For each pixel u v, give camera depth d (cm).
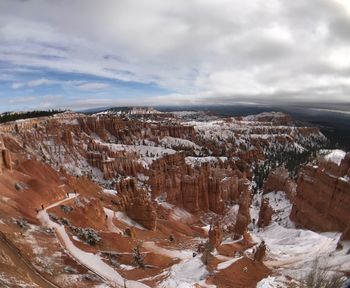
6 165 9575
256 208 18150
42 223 7644
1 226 6166
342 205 11744
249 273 6625
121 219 11031
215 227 8838
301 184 14862
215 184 18000
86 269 5869
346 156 13025
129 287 5662
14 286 3747
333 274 6888
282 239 11744
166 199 16488
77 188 12325
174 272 6519
